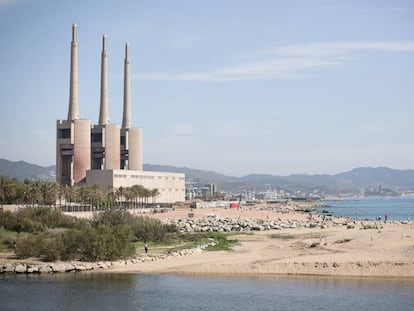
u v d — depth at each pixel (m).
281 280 88.75
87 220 155.62
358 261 95.06
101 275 94.88
